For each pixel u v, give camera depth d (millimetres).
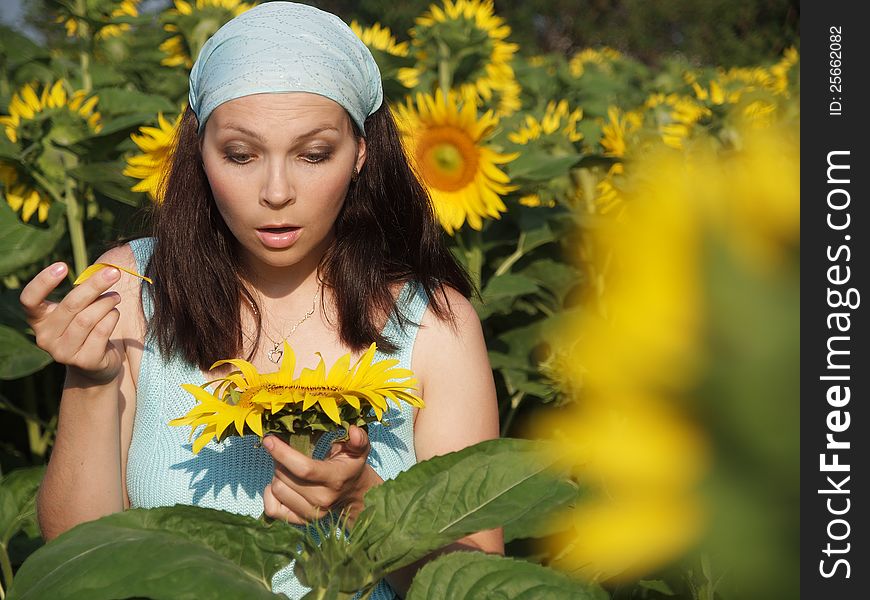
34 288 1124
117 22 2900
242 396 1027
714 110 2756
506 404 2695
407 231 1546
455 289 1574
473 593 901
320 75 1259
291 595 1318
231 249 1486
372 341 1476
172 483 1425
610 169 2705
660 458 225
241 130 1251
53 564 882
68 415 1302
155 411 1474
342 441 1047
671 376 224
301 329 1490
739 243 224
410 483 996
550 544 1739
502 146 2803
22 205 2633
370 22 17016
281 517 1071
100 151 2449
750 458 217
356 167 1449
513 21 19281
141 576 856
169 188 1500
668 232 227
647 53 18906
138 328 1509
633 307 229
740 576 220
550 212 2793
